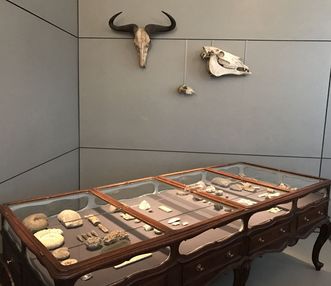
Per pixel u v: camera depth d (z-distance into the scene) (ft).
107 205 6.07
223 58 9.80
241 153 10.68
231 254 5.68
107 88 10.48
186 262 4.86
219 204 6.21
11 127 6.75
